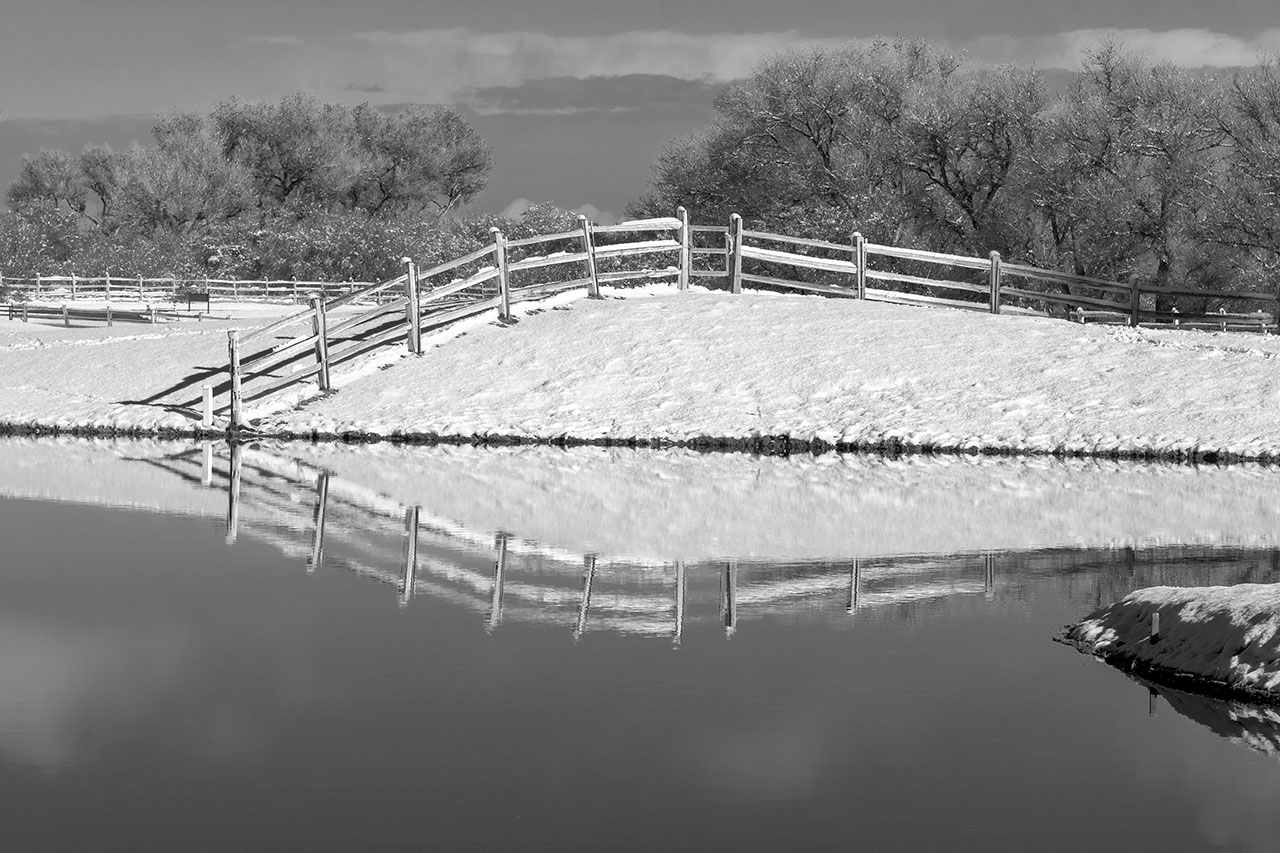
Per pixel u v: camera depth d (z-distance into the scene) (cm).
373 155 9656
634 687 1094
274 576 1504
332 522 1841
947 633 1254
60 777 907
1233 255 4250
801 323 3102
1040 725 1005
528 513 1909
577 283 3312
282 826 832
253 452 2578
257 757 941
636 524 1822
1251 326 3450
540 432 2675
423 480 2219
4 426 2919
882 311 3206
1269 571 1487
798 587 1447
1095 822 838
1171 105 4569
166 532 1764
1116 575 1486
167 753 948
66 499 2028
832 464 2402
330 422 2781
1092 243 4553
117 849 799
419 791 884
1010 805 865
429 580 1483
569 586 1455
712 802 869
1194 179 4400
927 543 1680
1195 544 1658
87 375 3244
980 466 2367
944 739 974
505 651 1200
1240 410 2566
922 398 2720
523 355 3002
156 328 4031
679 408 2739
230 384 2981
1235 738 975
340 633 1259
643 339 3033
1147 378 2739
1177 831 824
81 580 1482
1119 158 4600
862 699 1063
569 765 927
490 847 805
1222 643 1095
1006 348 2933
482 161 9919
